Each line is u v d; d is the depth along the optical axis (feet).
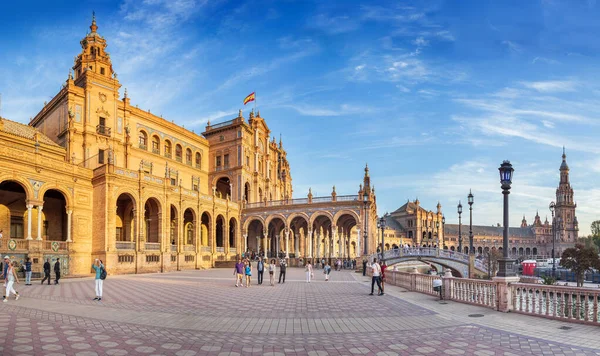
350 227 289.12
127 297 80.18
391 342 42.19
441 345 40.73
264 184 302.04
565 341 42.04
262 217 252.62
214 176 276.62
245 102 277.23
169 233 193.67
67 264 153.48
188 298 79.51
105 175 165.17
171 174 244.01
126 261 169.99
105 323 51.06
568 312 53.57
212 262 224.53
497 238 642.22
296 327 50.29
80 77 196.13
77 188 162.71
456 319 55.42
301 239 312.29
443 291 77.77
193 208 214.28
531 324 51.26
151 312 60.90
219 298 80.18
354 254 403.34
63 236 173.27
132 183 176.35
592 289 50.49
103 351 37.52
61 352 36.91
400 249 209.46
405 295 87.25
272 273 114.32
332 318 56.85
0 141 155.94
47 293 86.17
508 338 43.52
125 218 197.98
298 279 139.95
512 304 61.36
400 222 583.99
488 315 58.49
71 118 184.75
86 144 188.65
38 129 209.26
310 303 73.26
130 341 41.63
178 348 39.17
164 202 192.34
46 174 149.89
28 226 142.31
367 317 57.57
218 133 279.69
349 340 43.16
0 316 55.31
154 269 182.39
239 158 269.23
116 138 203.31
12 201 156.87
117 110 207.41
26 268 109.50
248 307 67.72
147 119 229.04
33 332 45.01
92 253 165.68
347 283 122.31
